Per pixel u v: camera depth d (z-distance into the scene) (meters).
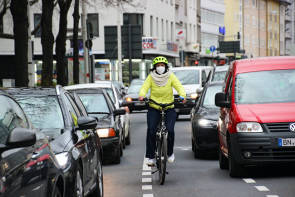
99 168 21.19
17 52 47.00
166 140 25.55
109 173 29.33
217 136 33.19
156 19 151.12
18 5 46.75
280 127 25.45
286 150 25.42
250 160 25.53
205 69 72.69
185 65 180.00
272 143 25.33
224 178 26.48
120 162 33.75
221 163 29.33
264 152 25.45
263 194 22.22
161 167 25.59
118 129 33.41
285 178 25.78
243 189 23.44
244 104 27.00
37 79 136.00
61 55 67.88
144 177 27.78
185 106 66.81
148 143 26.66
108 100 36.22
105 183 26.19
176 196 22.48
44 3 58.19
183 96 26.55
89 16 138.50
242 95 27.48
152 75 26.58
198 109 35.53
